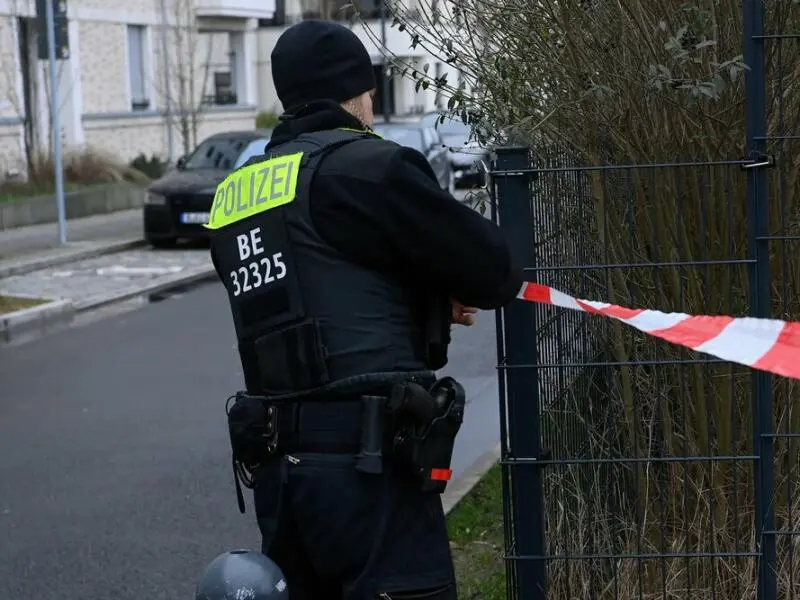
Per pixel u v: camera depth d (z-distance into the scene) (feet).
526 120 13.87
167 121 89.76
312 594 10.50
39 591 18.22
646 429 13.88
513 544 12.53
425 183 9.83
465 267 9.85
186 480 23.68
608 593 13.64
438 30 15.81
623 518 13.71
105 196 74.74
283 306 10.04
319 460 9.87
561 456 13.26
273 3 113.39
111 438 26.91
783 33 13.46
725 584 13.55
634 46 13.79
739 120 13.48
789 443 12.70
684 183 13.61
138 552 19.80
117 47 92.89
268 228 10.16
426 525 10.08
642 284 13.89
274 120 118.93
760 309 11.88
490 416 27.32
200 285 49.62
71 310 43.60
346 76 10.51
